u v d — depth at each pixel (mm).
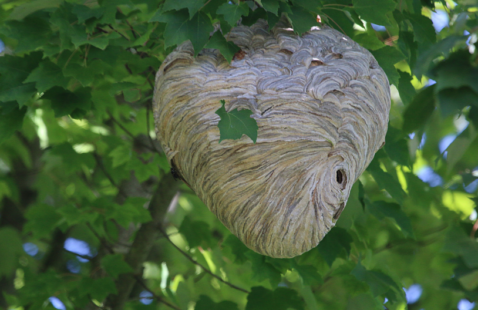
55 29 5773
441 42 4051
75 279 7734
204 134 4414
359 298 7148
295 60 4828
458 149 4688
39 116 8805
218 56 4852
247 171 4215
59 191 10188
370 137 4840
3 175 9430
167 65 4895
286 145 4277
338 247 6441
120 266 7340
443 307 10055
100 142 9195
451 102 4020
